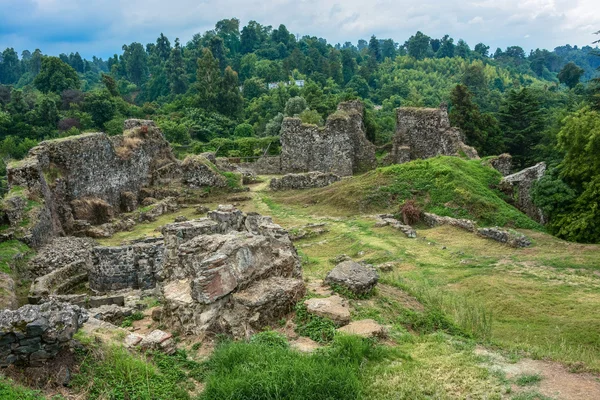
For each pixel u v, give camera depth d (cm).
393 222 2866
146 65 14825
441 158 3603
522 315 1563
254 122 8500
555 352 1075
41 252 2331
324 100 7794
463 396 861
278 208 3569
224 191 4091
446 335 1178
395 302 1341
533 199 2855
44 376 847
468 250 2348
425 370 952
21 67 16400
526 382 910
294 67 12712
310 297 1244
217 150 6206
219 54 12225
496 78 14662
